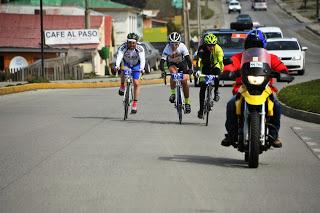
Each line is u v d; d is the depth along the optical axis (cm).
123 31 9406
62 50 6303
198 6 9256
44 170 1438
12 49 6350
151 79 4906
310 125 2352
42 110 2761
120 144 1820
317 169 1482
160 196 1190
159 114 2612
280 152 1733
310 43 10712
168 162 1542
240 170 1449
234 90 1476
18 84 4025
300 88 3306
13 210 1090
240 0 18625
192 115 2581
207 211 1086
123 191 1228
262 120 1434
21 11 7900
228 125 1500
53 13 7712
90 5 9338
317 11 14162
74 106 2933
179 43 2300
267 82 1423
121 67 2448
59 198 1174
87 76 5494
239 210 1096
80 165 1497
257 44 1466
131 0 13375
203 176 1377
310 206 1130
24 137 1962
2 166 1492
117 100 3247
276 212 1088
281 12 15812
